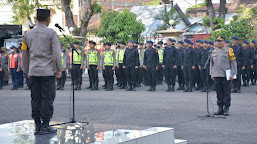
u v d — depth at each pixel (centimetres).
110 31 3622
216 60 1165
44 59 708
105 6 6241
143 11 4919
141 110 1266
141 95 1752
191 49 1906
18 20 4350
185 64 1908
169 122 1049
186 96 1691
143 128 729
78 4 5188
